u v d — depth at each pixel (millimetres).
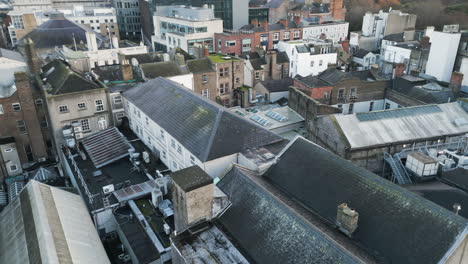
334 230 22172
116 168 39156
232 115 33500
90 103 46156
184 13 95312
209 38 89875
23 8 147250
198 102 36312
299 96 52000
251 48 90312
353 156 36969
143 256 25578
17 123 48094
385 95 57812
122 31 153000
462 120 41188
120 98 48156
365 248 20672
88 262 23984
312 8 124500
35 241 23906
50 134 50188
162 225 28688
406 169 35156
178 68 55406
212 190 23469
